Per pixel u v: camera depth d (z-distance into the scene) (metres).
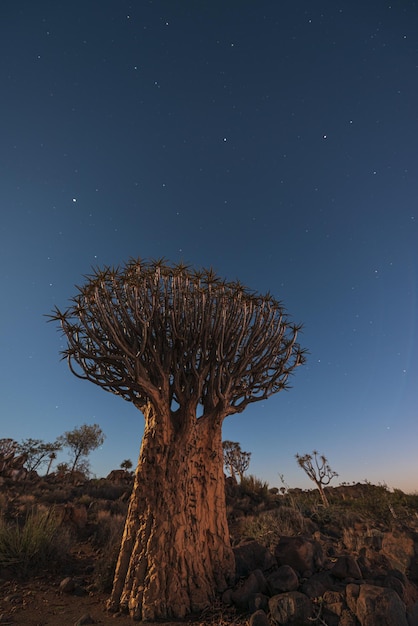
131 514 5.74
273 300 7.30
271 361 7.05
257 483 17.06
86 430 32.66
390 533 6.48
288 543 6.19
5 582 6.64
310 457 16.62
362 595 4.33
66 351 6.02
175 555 5.23
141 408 6.60
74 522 10.80
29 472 24.12
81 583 6.75
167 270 6.62
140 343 6.22
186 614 4.92
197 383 6.18
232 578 5.70
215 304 6.70
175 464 5.79
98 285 5.98
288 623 4.38
